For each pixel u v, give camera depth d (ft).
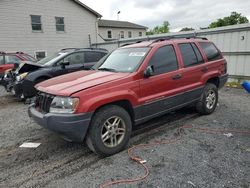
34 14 53.72
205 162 10.65
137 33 127.24
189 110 18.93
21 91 23.16
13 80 24.57
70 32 60.54
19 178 10.03
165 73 13.79
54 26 57.47
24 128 16.35
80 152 12.30
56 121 10.36
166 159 11.09
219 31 31.30
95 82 11.33
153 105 13.20
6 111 21.36
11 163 11.39
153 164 10.68
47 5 55.47
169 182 9.23
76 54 26.35
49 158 11.77
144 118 13.07
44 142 13.79
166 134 14.23
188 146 12.42
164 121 16.60
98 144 11.10
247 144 12.46
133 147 12.52
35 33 54.49
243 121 16.16
